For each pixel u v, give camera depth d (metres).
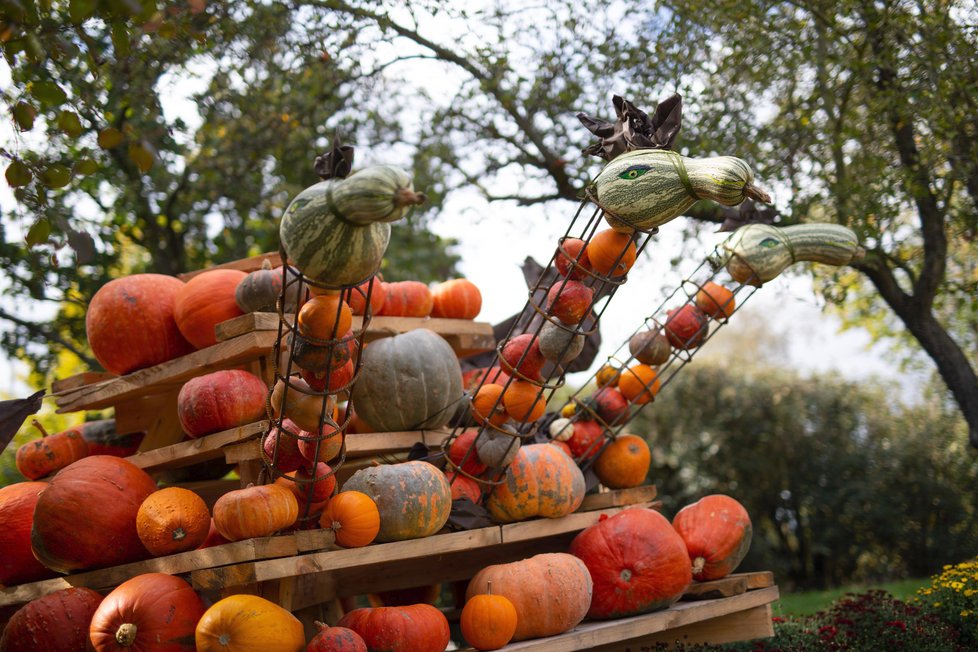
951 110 5.98
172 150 7.03
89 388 4.40
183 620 3.23
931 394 12.22
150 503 3.54
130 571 3.60
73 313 8.16
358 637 3.19
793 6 6.70
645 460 4.59
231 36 6.63
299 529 3.43
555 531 4.15
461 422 4.32
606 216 3.56
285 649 3.12
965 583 5.13
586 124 3.68
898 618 5.00
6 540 3.88
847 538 12.16
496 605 3.57
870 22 6.11
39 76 3.96
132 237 8.09
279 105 7.92
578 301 3.60
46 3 3.53
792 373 13.68
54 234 7.10
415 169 8.70
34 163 3.93
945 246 6.59
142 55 5.80
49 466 4.39
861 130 6.74
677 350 4.57
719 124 6.77
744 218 4.61
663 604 4.12
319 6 6.96
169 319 4.20
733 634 4.44
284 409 3.21
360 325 4.45
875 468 12.12
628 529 4.14
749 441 12.75
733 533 4.45
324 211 2.75
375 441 4.15
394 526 3.53
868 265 6.54
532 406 3.80
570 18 7.23
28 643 3.34
